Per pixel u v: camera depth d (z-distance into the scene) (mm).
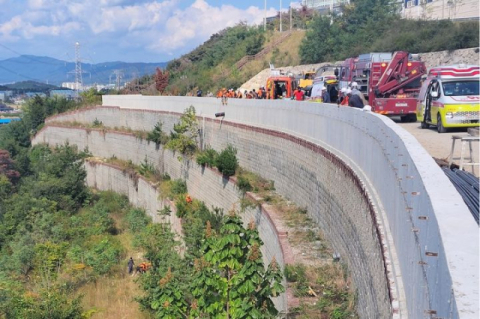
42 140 65812
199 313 12070
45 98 74188
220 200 25641
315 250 14484
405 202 6734
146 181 37969
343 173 13391
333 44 56188
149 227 31266
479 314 2961
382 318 7734
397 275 7059
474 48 35062
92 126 54844
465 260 3637
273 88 33500
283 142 20484
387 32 49250
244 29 77812
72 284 25719
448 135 17641
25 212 37938
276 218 17562
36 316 19844
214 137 29984
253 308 10852
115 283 25734
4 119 124562
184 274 19938
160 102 41719
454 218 4441
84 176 44969
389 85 24344
